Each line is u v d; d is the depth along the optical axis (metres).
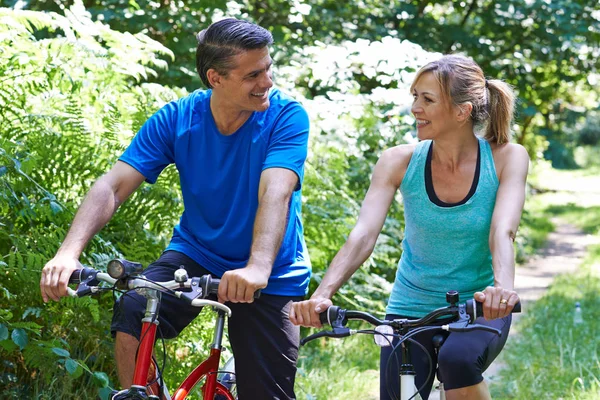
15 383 6.64
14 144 6.40
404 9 16.69
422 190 4.93
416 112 4.84
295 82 13.16
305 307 4.24
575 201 38.44
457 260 4.91
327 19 15.78
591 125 79.69
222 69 4.73
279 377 4.96
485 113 4.86
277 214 4.57
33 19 7.88
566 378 9.20
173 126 5.10
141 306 4.65
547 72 21.88
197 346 7.18
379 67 12.05
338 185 11.06
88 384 6.67
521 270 19.33
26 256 6.40
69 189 7.15
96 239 6.64
